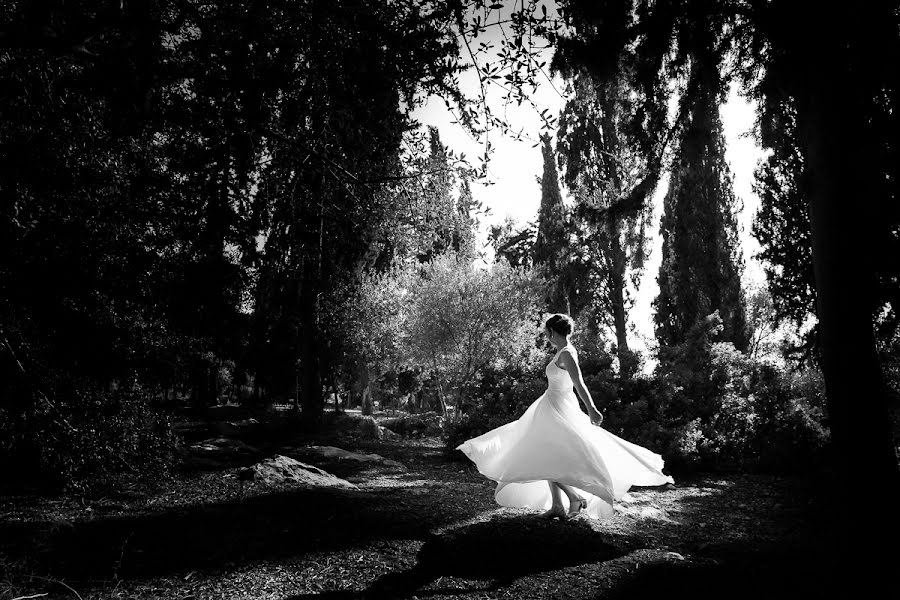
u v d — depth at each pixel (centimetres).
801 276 1315
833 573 336
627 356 1002
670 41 454
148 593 279
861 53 353
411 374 2506
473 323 1385
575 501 450
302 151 432
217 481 532
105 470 496
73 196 427
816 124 395
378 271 1709
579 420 432
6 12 325
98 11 343
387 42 368
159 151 421
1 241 400
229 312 473
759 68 450
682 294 2183
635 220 705
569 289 2203
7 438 446
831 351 400
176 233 417
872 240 468
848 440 389
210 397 2145
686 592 305
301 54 391
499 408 989
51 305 432
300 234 485
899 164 415
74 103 409
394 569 328
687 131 536
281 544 358
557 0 396
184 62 363
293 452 895
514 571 333
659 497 632
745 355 1038
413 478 726
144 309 474
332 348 1717
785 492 666
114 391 504
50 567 303
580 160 1917
